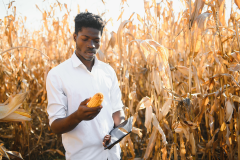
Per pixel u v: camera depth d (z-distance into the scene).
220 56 2.10
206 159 2.77
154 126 2.01
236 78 2.18
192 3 2.06
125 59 2.52
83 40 1.25
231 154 2.08
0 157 1.32
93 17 1.24
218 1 1.81
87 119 1.04
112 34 2.53
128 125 1.35
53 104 1.20
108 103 1.40
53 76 1.25
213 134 2.35
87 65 1.36
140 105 1.96
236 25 1.90
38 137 3.14
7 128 3.67
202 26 1.57
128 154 3.05
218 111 2.27
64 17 3.70
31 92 3.86
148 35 2.68
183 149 2.02
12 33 3.26
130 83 3.23
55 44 3.77
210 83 2.10
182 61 2.46
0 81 3.02
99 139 1.28
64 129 1.11
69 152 1.25
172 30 2.81
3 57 3.28
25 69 3.65
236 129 2.18
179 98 1.94
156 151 2.18
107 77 1.45
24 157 3.01
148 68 2.62
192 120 1.85
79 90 1.27
